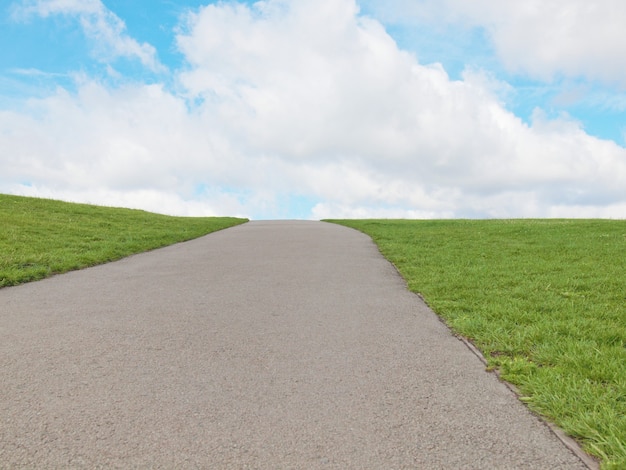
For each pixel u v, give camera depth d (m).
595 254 11.35
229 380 4.07
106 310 6.52
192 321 5.93
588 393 3.61
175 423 3.32
